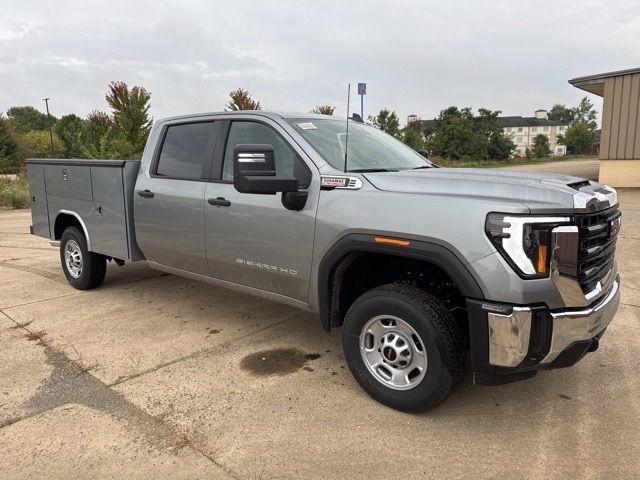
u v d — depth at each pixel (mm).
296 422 3127
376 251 3172
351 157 3787
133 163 5059
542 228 2697
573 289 2785
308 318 4965
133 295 5734
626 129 16234
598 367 3840
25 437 2984
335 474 2645
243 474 2650
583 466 2682
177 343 4363
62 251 6082
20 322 4895
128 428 3074
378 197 3195
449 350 2965
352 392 3492
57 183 5934
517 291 2689
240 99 20531
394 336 3209
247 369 3859
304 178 3611
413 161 4328
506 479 2592
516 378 2914
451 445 2885
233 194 4051
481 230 2764
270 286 4000
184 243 4547
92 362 3988
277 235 3750
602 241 3102
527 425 3082
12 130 33281
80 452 2838
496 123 47219
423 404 3094
